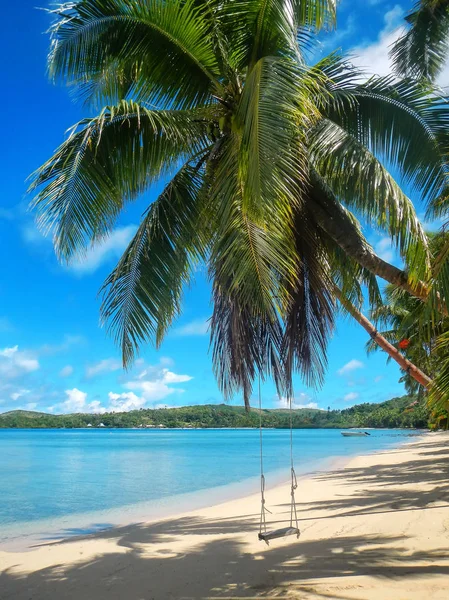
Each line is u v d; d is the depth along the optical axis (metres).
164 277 7.33
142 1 6.20
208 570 6.62
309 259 6.74
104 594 5.79
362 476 18.38
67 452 43.09
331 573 6.02
